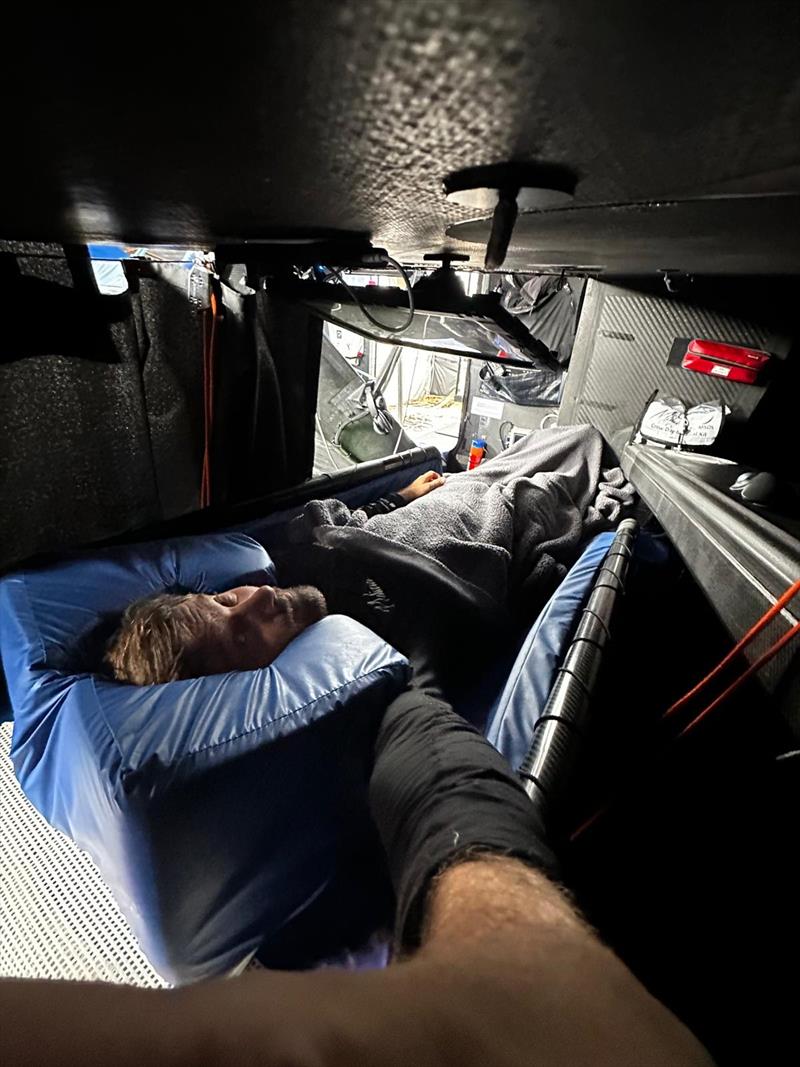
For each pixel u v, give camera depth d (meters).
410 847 0.57
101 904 0.99
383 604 1.36
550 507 1.96
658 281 1.97
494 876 0.41
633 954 0.97
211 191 0.48
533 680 1.19
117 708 0.78
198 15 0.18
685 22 0.18
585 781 1.24
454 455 3.36
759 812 1.03
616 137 0.30
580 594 1.47
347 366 2.94
